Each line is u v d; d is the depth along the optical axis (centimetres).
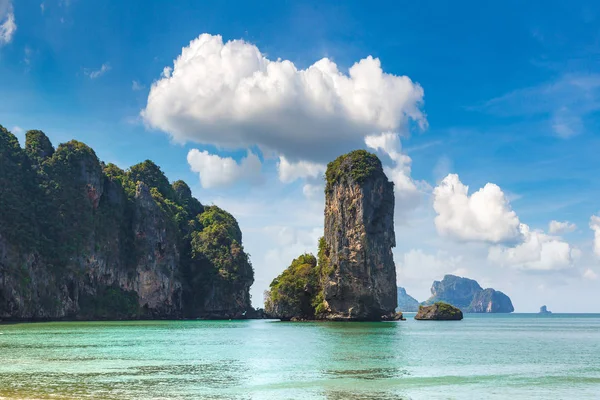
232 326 13100
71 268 16975
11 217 15562
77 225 17650
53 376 4319
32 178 17450
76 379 4194
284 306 16200
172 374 4509
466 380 4400
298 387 3981
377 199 14925
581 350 7106
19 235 15462
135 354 5944
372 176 14912
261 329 11350
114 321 16912
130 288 19562
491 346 7619
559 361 5753
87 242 17738
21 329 10688
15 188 16550
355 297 14675
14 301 14850
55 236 16962
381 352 6359
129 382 4103
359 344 7412
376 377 4469
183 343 7475
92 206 18525
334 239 15062
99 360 5347
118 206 19775
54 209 17288
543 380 4459
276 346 7056
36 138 18550
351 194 14850
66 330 10419
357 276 14600
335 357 5781
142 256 19950
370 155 15188
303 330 10888
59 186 17600
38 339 7931
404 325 13250
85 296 17712
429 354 6247
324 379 4341
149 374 4494
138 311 19438
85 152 18625
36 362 5138
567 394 3903
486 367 5197
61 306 16488
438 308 19238
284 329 11294
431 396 3747
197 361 5375
